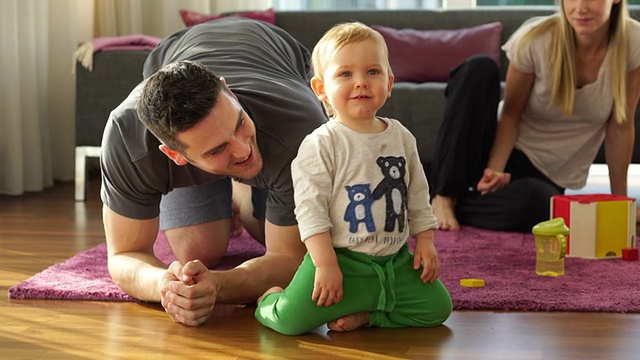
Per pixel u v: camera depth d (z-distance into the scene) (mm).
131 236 2035
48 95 4332
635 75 2887
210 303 1869
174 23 4559
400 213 1830
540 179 2979
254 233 2553
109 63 3766
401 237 1838
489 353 1702
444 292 1870
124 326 1888
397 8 4531
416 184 1869
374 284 1818
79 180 3768
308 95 2070
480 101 2951
